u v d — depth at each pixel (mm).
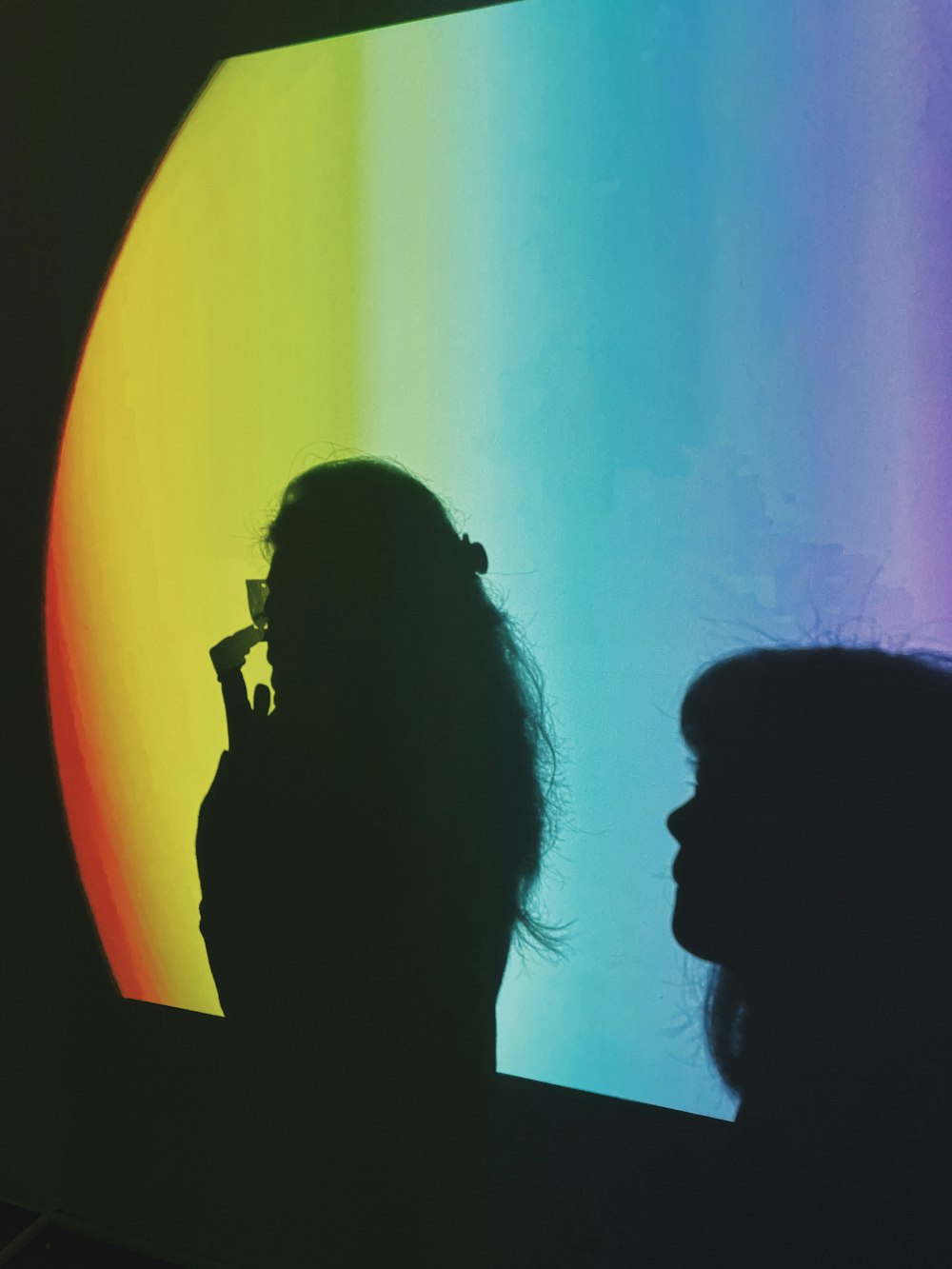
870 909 804
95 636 1140
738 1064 856
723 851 848
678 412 839
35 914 1208
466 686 940
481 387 913
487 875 945
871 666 789
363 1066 1025
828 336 788
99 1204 1195
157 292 1063
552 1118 934
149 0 1043
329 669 1008
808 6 781
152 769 1121
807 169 787
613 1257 915
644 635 866
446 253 918
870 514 783
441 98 911
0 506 1186
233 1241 1107
